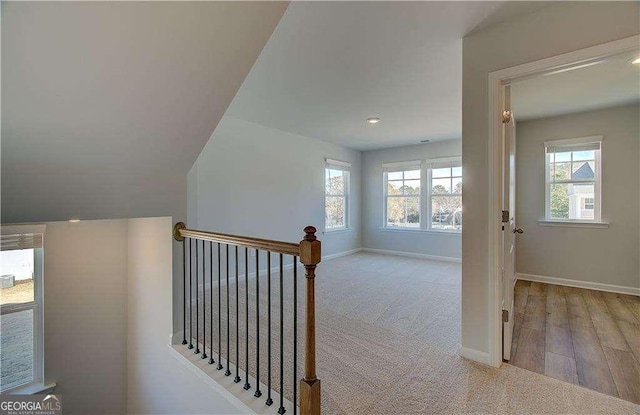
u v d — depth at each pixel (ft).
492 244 6.42
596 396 5.53
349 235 21.09
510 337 7.19
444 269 16.26
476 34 6.64
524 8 5.79
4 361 7.60
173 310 7.77
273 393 5.74
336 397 5.57
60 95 4.55
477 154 6.61
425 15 6.03
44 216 5.74
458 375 6.22
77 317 8.73
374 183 21.66
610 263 12.17
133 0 4.12
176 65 5.16
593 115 12.46
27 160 5.06
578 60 5.44
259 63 8.18
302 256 4.67
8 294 7.63
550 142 13.42
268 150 15.33
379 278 14.34
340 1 5.62
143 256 8.78
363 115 13.05
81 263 8.77
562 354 7.10
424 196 19.33
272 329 8.66
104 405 9.25
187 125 6.33
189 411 7.05
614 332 8.30
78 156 5.50
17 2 3.56
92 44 4.25
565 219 13.21
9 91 4.17
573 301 10.96
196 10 4.68
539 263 13.71
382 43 7.16
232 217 13.71
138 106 5.37
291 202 16.63
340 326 8.77
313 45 7.22
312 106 11.80
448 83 9.55
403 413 5.16
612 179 12.13
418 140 18.35
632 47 4.96
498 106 6.37
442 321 9.13
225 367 6.68
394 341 7.79
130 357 9.47
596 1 5.27
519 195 14.17
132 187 6.67
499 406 5.29
